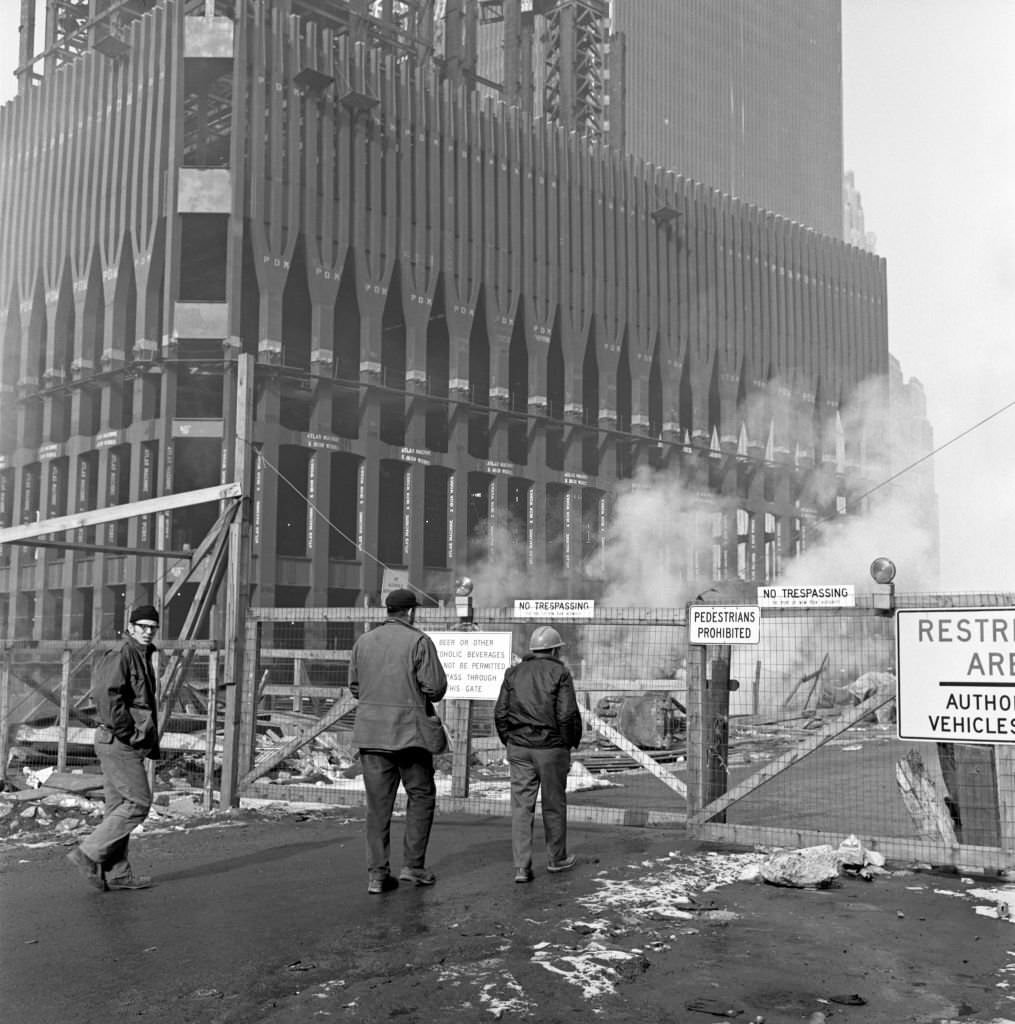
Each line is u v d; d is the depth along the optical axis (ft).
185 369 140.05
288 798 36.47
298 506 169.07
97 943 19.60
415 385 155.12
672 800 44.73
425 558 182.50
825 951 18.80
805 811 39.34
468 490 171.12
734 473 203.41
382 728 23.81
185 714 49.39
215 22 142.41
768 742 73.20
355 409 169.89
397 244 155.84
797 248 223.92
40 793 38.42
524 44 222.89
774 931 20.16
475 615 34.09
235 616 37.42
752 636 29.71
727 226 209.05
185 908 22.31
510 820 35.06
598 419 182.29
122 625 143.13
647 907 22.06
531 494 170.71
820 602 28.17
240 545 37.78
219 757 42.14
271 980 17.21
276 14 145.89
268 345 139.13
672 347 195.31
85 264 155.02
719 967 17.83
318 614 36.58
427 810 24.52
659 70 505.25
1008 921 20.98
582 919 21.08
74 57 181.06
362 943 19.34
